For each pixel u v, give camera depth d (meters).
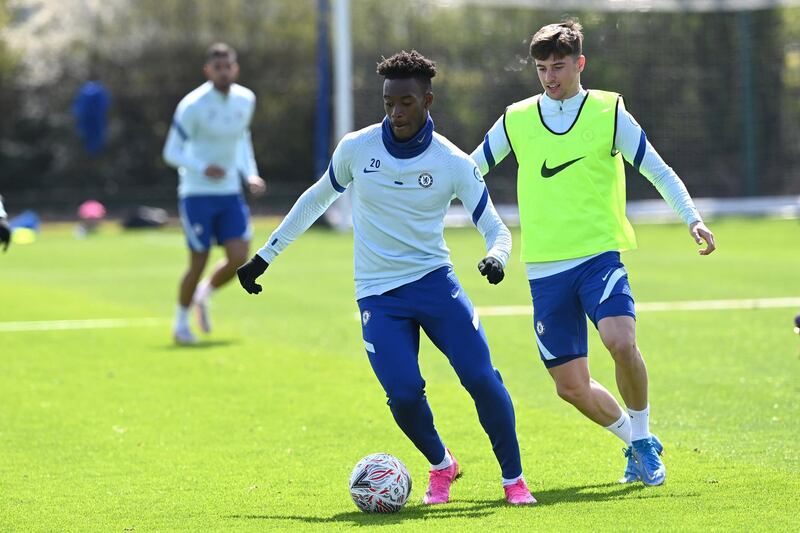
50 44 147.25
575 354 23.97
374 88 112.75
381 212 22.33
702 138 114.94
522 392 34.88
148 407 33.72
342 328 49.66
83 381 38.00
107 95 122.31
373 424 30.89
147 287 66.88
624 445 27.73
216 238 47.19
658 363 39.12
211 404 34.03
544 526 19.80
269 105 143.25
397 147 21.98
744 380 35.84
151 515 21.98
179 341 46.19
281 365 40.56
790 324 47.34
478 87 114.19
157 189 145.62
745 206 112.25
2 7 146.50
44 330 49.91
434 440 22.56
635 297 57.34
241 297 61.19
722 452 26.66
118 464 26.91
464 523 20.23
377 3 114.94
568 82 23.77
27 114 143.25
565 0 110.44
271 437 29.55
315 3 144.38
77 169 144.25
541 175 24.02
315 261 79.62
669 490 22.84
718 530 19.34
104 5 149.12
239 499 23.28
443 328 22.22
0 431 30.73
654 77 113.81
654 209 112.44
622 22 112.75
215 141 46.38
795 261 73.25
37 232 115.75
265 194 142.12
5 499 23.64
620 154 24.31
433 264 22.44
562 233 23.70
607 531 19.36
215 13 146.12
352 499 22.58
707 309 52.53
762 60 115.12
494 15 114.75
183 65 145.62
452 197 22.59
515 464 22.27
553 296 23.88
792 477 23.91
